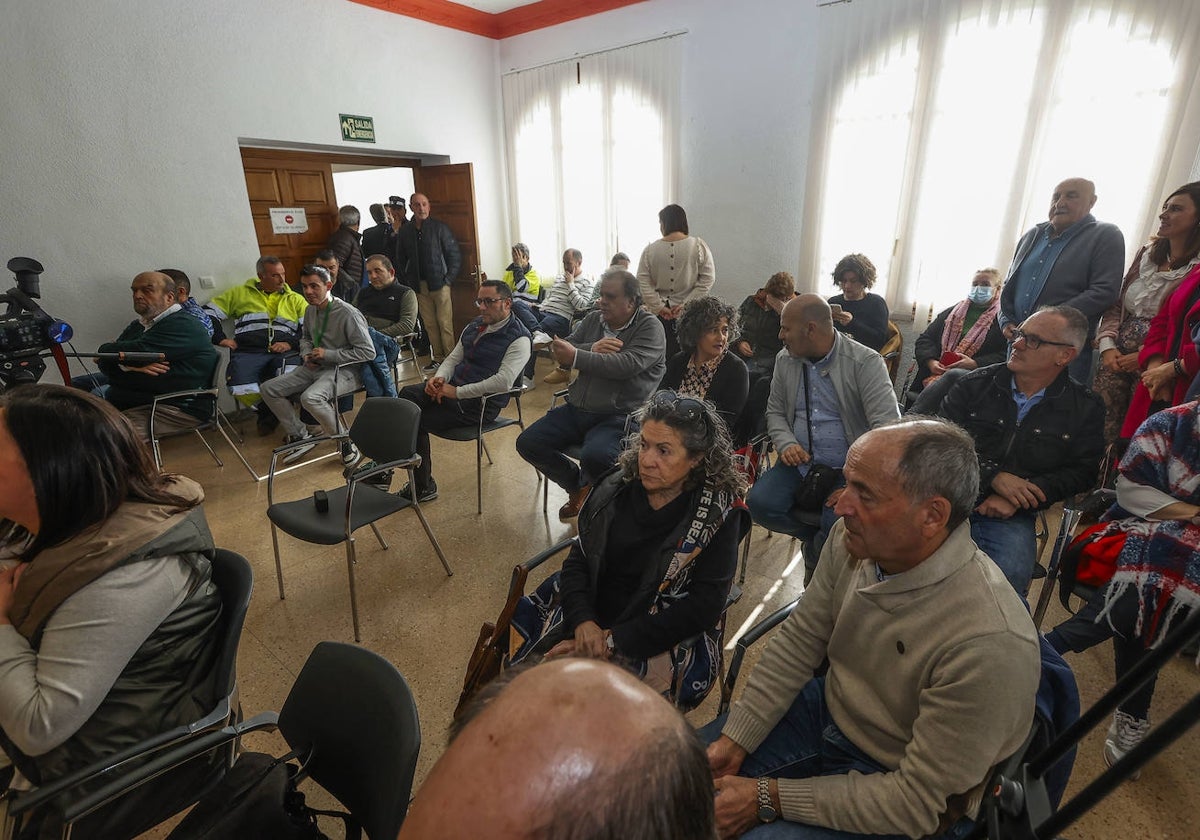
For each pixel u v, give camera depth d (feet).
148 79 12.38
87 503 2.96
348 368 11.03
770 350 11.80
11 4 10.70
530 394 15.48
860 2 12.32
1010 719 2.60
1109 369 8.48
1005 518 5.41
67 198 11.79
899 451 2.85
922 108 12.10
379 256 15.40
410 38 16.61
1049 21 10.63
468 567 7.77
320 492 6.66
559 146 17.97
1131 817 4.34
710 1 14.46
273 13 13.93
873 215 13.24
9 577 3.18
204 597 3.40
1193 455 4.34
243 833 2.86
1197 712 0.88
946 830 2.82
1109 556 4.77
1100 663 5.90
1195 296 6.91
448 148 18.17
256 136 14.14
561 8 16.75
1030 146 11.25
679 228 12.95
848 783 2.94
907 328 13.34
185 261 13.50
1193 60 9.69
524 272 18.56
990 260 12.06
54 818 3.11
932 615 2.86
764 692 3.59
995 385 5.80
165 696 3.25
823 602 3.61
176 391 10.03
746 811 3.07
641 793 1.02
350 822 3.17
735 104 14.71
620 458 4.81
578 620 4.42
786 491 6.60
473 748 1.09
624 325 8.63
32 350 9.02
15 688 2.79
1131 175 10.55
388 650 6.28
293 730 3.23
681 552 4.20
